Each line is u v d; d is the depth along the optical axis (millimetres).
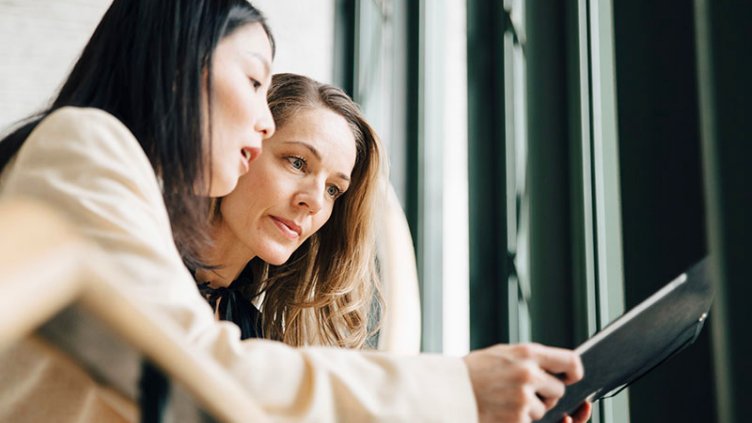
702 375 1323
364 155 1627
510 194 2152
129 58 949
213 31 968
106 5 3371
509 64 2197
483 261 2189
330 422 655
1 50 3244
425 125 2697
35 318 218
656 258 1412
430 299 2584
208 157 961
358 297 1664
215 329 681
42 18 3299
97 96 943
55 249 223
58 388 729
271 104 1490
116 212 697
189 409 312
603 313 1746
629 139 1462
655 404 1362
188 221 955
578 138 1818
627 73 1482
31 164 730
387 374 702
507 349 756
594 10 1840
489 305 2174
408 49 2811
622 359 798
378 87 3031
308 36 3244
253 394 649
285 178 1440
